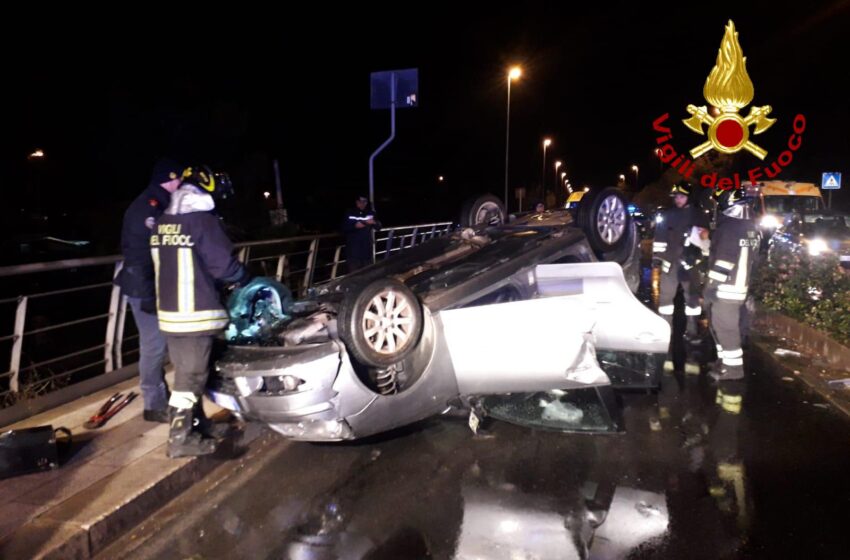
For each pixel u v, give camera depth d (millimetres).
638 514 4656
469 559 4176
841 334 8617
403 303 5254
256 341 5645
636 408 6805
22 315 6340
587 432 6078
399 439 6082
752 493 4941
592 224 7031
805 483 5086
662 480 5168
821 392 7230
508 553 4223
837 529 4418
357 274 6707
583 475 5281
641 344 6359
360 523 4648
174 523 4695
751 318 10953
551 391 6383
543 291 6266
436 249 7270
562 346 5672
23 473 4918
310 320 5484
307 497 5039
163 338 5855
